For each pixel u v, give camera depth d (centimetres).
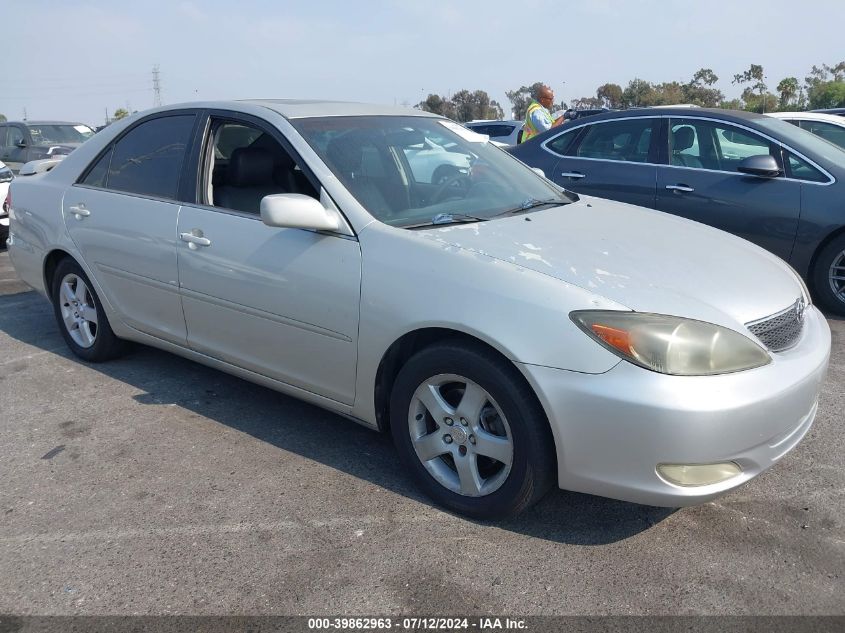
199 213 356
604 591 241
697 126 584
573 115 1098
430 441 287
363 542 268
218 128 369
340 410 318
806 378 260
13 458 335
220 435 355
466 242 285
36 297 621
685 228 346
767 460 255
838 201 517
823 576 247
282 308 318
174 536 273
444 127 400
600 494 253
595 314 245
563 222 327
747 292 274
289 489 305
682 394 234
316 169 318
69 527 280
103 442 349
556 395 245
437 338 282
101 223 405
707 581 245
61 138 1448
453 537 271
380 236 293
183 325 374
